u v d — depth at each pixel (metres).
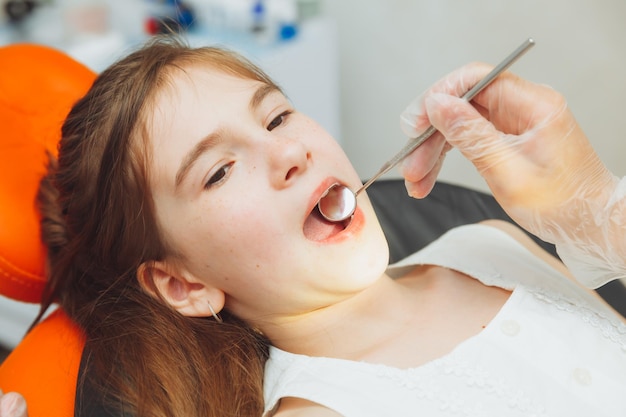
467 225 1.24
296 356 0.99
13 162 1.12
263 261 0.92
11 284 1.09
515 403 0.84
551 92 0.88
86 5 1.92
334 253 0.91
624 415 0.85
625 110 1.86
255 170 0.91
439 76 2.02
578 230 0.93
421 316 0.99
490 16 1.88
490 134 0.86
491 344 0.90
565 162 0.88
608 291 1.19
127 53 1.13
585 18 1.79
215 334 1.02
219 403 0.97
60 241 1.08
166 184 0.93
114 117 0.96
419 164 0.93
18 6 1.89
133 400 0.94
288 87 1.80
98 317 1.02
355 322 0.98
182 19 1.84
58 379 0.99
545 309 0.96
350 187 0.96
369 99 2.14
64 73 1.22
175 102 0.93
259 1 1.84
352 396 0.89
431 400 0.86
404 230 1.32
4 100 1.16
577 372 0.88
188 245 0.95
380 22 2.02
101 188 0.99
